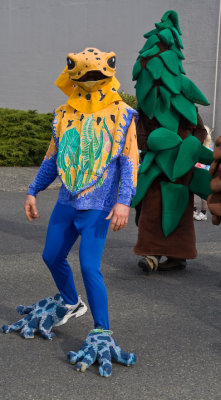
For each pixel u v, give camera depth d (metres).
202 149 5.94
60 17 19.98
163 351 4.02
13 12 21.42
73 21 19.58
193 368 3.76
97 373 3.63
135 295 5.30
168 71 5.83
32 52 21.00
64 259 4.02
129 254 6.96
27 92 21.33
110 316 4.70
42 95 20.88
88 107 3.79
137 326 4.49
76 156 3.76
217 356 3.97
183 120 5.96
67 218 3.86
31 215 4.15
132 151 3.73
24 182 12.61
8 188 11.80
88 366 3.65
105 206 3.74
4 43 21.84
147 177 5.91
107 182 3.73
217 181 5.18
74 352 3.73
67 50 19.89
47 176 4.08
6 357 3.82
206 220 9.53
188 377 3.63
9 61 21.78
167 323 4.59
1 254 6.70
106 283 5.67
